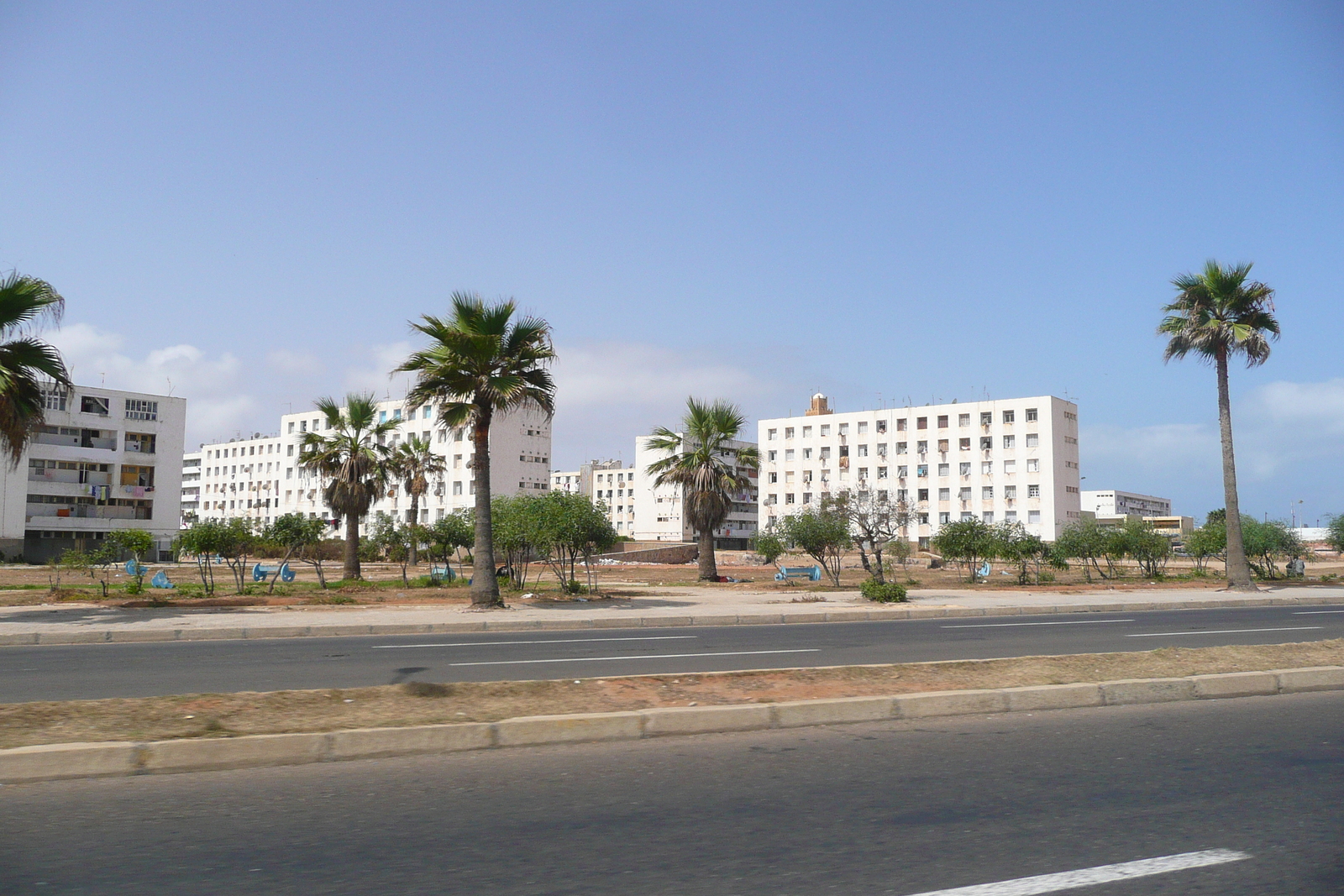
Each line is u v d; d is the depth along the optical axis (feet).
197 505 474.49
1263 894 13.43
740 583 120.67
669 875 14.10
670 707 25.61
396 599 80.02
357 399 119.34
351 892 13.39
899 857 14.94
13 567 188.75
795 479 364.38
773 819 17.08
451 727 22.68
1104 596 87.92
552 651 43.57
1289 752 22.77
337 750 21.61
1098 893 13.44
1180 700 30.27
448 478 346.74
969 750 22.86
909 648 44.62
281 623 55.93
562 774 20.31
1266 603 85.35
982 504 323.37
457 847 15.39
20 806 17.74
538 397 68.64
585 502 84.12
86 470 233.55
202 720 23.24
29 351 59.36
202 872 14.21
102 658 40.98
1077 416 331.57
